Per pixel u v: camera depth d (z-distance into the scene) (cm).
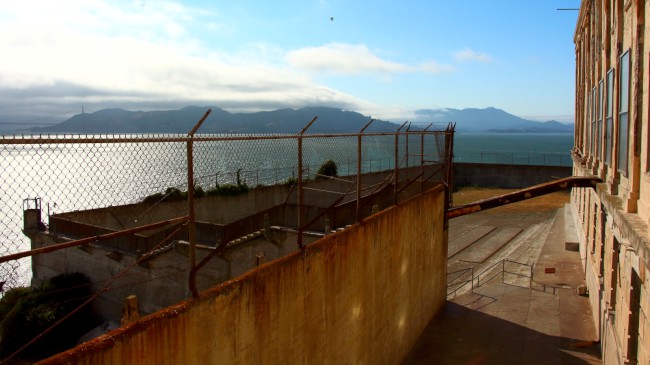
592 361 1292
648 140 820
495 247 2700
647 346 773
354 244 973
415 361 1323
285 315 728
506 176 5106
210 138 580
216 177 2069
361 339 1023
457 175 5353
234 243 1441
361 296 1016
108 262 1545
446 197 1750
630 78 961
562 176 4828
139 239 1506
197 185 1886
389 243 1184
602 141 1395
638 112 888
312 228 1619
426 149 1956
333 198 2341
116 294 1515
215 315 581
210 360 575
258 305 662
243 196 2106
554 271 1955
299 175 787
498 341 1430
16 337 1184
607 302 1227
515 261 2300
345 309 938
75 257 1588
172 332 518
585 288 1778
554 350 1362
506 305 1716
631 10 948
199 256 1439
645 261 660
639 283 895
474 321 1584
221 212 1992
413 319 1402
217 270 1433
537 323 1548
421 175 1479
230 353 609
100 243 1571
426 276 1533
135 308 515
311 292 803
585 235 1980
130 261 1509
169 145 1002
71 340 1339
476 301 1772
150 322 491
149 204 1698
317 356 832
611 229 1182
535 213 3688
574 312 1623
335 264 888
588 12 2053
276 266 704
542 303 1719
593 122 1747
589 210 1788
